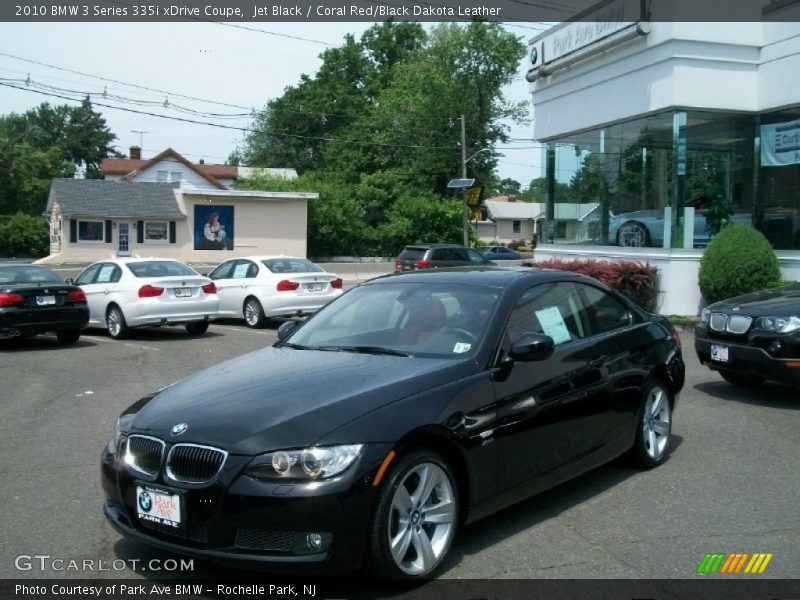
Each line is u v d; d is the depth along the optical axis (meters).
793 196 15.59
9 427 7.81
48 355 12.74
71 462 6.58
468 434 4.43
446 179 53.34
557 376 5.19
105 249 42.47
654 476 6.11
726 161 16.27
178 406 4.45
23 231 50.72
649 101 16.36
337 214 45.75
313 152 64.50
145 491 4.16
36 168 68.94
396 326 5.34
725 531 4.96
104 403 8.96
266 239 44.06
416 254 26.86
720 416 8.09
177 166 57.12
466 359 4.78
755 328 8.34
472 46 53.44
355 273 39.09
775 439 7.21
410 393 4.36
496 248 45.50
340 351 5.19
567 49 18.92
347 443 3.94
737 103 16.00
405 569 4.09
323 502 3.80
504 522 5.12
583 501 5.53
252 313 16.61
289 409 4.16
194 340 14.68
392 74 62.53
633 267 15.89
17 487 5.91
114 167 66.75
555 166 20.30
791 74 15.30
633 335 6.16
